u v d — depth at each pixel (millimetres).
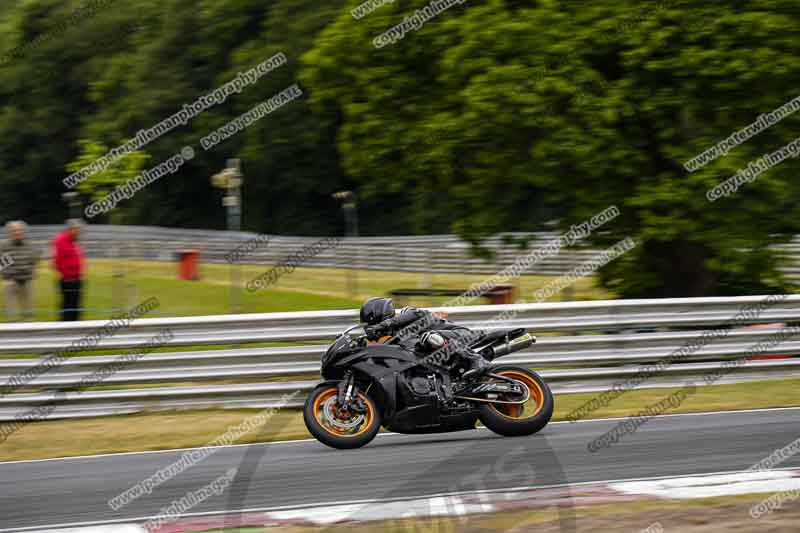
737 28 48969
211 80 130875
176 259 97938
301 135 121312
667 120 52375
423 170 57531
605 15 51125
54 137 148625
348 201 72375
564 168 54188
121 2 146625
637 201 52438
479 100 51406
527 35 51625
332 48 58469
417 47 56531
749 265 54969
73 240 50406
